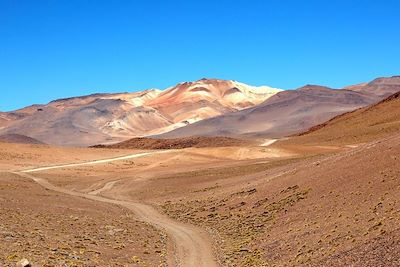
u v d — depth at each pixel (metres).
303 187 44.81
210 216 49.28
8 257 27.31
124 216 52.97
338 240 29.03
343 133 139.12
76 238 37.19
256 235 38.31
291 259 29.50
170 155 117.38
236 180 66.25
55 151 119.12
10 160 104.12
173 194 67.19
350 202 35.19
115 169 99.81
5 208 47.09
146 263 32.09
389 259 23.75
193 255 35.41
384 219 28.59
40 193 65.00
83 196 69.00
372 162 41.06
